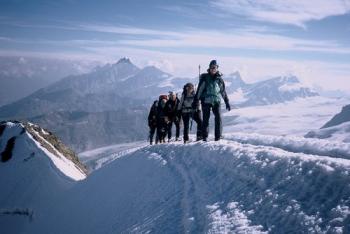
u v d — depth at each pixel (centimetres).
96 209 1054
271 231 404
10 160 2497
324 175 451
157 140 1942
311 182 454
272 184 511
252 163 621
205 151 888
